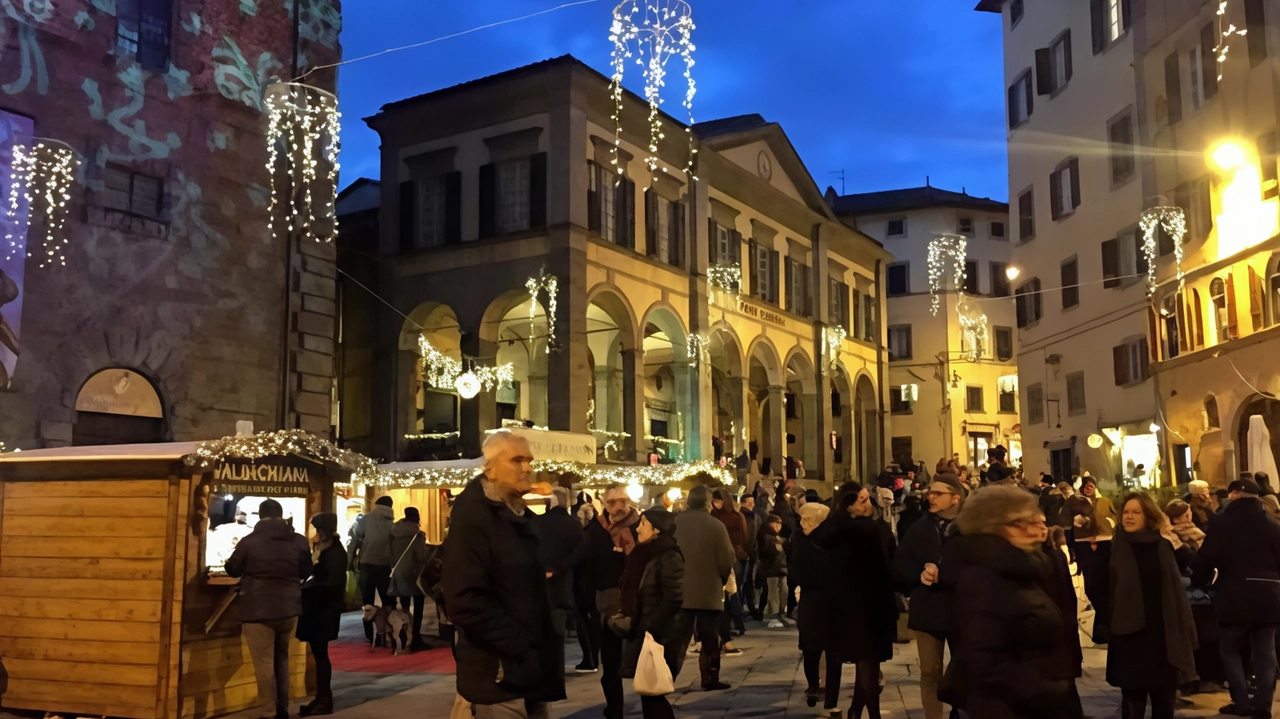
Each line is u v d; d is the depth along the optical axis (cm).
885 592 786
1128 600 695
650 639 710
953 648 678
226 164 1956
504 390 3225
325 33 2172
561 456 2009
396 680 1155
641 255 3041
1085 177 3189
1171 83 2684
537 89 2816
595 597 1005
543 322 2995
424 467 1886
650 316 3222
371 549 1486
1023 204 3619
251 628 892
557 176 2762
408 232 2972
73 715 927
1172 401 2678
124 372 1773
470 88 2881
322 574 966
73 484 955
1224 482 2414
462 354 2845
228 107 1967
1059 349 3372
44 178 1683
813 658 889
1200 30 2556
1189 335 2591
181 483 923
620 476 2125
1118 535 714
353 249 3097
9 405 1609
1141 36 2833
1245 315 2355
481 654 480
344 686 1116
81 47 1750
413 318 2931
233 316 1941
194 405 1862
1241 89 2383
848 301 4456
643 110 3042
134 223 1797
